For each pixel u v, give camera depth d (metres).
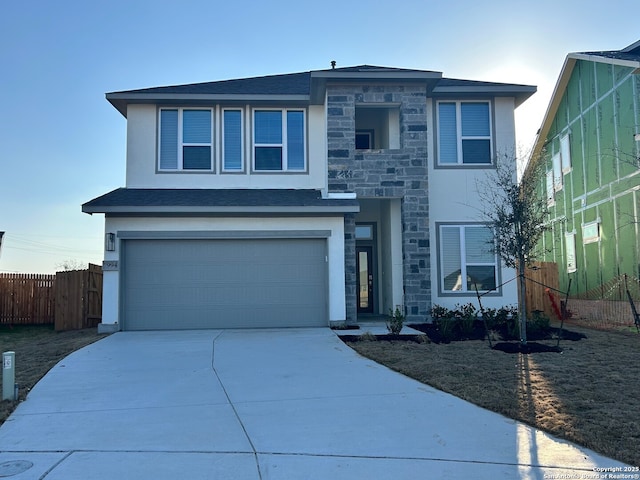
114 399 7.42
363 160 14.96
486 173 15.60
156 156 15.63
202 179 15.68
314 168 15.91
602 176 18.77
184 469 4.95
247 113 15.91
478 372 8.59
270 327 14.20
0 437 5.87
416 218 14.93
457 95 15.66
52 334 15.65
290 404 7.05
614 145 17.89
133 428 6.14
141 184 15.55
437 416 6.46
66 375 8.92
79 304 16.53
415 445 5.52
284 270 14.34
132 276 14.12
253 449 5.44
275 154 15.93
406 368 8.99
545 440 5.63
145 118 15.70
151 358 10.25
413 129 15.02
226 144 15.84
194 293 14.16
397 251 15.50
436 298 15.23
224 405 7.05
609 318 15.48
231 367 9.35
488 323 13.52
